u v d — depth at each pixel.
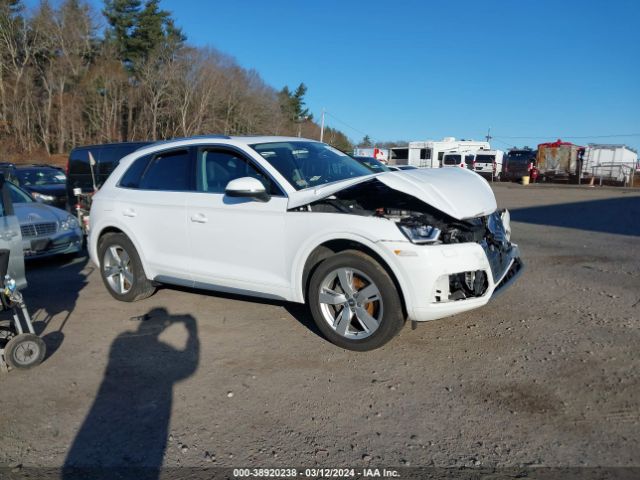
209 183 4.84
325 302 4.11
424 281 3.62
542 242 8.93
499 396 3.34
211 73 58.78
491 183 33.81
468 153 38.03
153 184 5.30
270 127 65.38
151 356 4.14
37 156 50.66
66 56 54.09
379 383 3.57
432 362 3.86
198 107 59.22
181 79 57.97
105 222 5.60
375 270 3.80
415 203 4.18
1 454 2.87
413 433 2.96
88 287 6.37
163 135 59.41
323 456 2.78
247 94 62.34
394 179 4.07
